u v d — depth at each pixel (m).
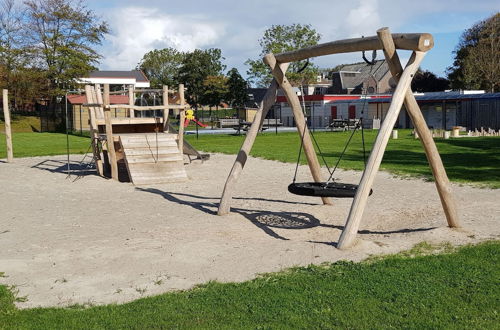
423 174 13.67
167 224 8.23
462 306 4.44
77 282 5.43
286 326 4.11
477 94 41.50
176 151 14.20
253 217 8.70
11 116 50.62
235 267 5.80
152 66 85.44
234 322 4.21
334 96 52.19
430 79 73.81
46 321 4.31
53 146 27.00
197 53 70.81
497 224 7.63
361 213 6.56
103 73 63.53
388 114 6.77
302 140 9.16
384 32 6.75
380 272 5.40
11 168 16.84
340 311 4.39
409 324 4.10
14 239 7.40
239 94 65.06
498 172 13.85
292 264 5.86
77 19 50.50
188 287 5.20
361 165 16.03
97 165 14.91
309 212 9.12
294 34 56.50
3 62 49.50
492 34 59.38
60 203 10.49
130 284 5.34
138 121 16.30
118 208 9.80
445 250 6.32
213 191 11.77
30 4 49.47
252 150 22.31
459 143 26.00
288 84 8.96
